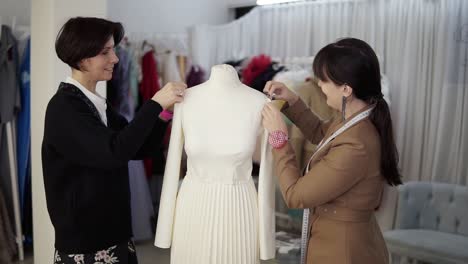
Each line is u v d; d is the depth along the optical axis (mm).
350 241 1418
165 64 3812
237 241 1491
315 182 1354
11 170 3248
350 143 1364
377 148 1406
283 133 1454
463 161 3006
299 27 3896
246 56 4117
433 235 2758
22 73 3316
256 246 1546
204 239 1483
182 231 1540
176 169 1580
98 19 1521
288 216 3260
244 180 1534
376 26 3371
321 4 3711
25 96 3318
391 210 3020
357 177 1367
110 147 1372
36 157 2553
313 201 1369
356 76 1362
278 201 3338
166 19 4703
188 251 1521
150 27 4582
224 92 1518
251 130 1498
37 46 2486
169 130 3645
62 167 1473
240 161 1493
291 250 2826
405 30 3203
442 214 2918
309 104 3117
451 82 3012
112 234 1545
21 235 3281
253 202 1542
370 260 1438
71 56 1479
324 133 1789
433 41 3119
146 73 3695
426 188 2992
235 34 4184
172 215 1589
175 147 1570
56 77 2389
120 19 4324
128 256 1644
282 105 1754
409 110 3197
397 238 2701
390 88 3295
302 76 3352
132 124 1402
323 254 1457
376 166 1414
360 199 1420
